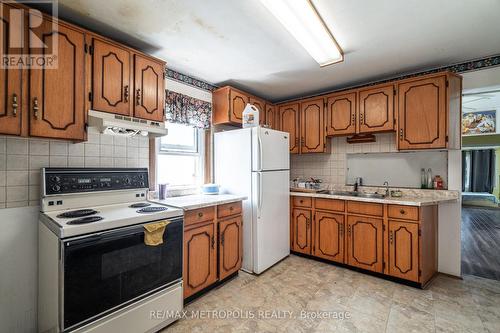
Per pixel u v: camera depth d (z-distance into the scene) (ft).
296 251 10.27
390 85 8.79
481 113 18.98
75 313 4.24
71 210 5.69
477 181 25.79
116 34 6.28
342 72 8.93
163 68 7.04
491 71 7.65
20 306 5.28
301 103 11.23
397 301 6.70
